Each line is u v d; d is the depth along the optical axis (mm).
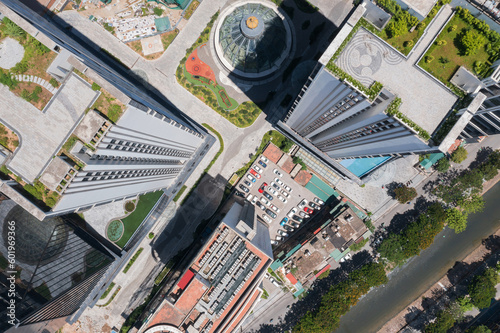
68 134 51375
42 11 109000
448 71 54969
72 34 110188
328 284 113438
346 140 80688
